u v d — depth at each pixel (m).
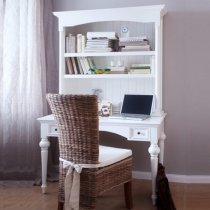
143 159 3.29
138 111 2.91
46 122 2.84
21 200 2.75
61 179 2.36
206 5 3.04
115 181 2.40
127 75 3.01
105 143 3.37
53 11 3.39
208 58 3.07
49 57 3.35
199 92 3.11
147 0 3.16
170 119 3.18
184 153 3.17
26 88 3.15
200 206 2.59
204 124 3.13
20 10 3.10
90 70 3.13
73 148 2.25
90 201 2.21
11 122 3.12
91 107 2.12
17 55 3.07
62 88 3.16
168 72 3.15
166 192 2.49
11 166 3.19
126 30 3.21
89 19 3.03
